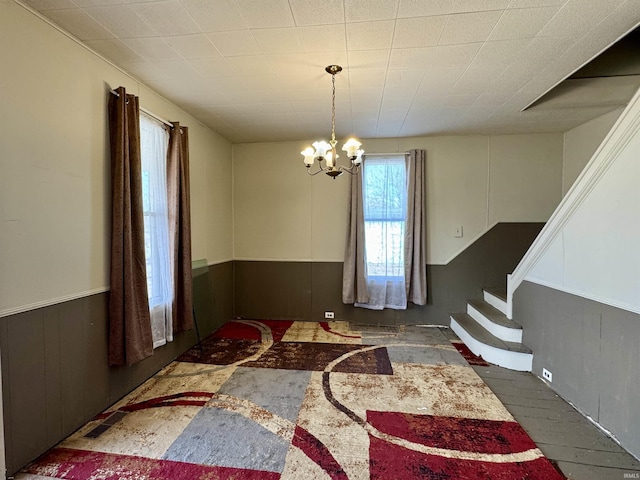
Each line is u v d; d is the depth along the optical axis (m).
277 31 1.98
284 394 2.47
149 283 2.72
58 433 1.92
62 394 1.96
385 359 3.14
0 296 1.63
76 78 2.05
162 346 2.93
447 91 2.84
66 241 1.99
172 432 2.02
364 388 2.56
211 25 1.92
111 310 2.29
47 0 1.69
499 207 4.12
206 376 2.78
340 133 4.04
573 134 3.83
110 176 2.32
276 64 2.39
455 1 1.71
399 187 4.20
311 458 1.79
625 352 1.89
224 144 4.29
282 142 4.46
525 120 3.57
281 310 4.56
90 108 2.16
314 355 3.24
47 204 1.87
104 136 2.28
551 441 1.94
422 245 4.13
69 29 1.95
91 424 2.11
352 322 4.39
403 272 4.18
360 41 2.09
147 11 1.79
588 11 1.79
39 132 1.82
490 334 3.32
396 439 1.95
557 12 1.79
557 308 2.53
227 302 4.43
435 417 2.17
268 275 4.57
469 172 4.14
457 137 4.15
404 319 4.29
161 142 2.89
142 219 2.47
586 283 2.21
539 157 4.04
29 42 1.76
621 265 1.91
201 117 3.49
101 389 2.24
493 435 1.99
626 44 2.96
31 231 1.78
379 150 4.25
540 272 2.76
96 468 1.72
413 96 2.95
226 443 1.92
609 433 2.00
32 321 1.79
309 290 4.49
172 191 3.00
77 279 2.06
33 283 1.79
